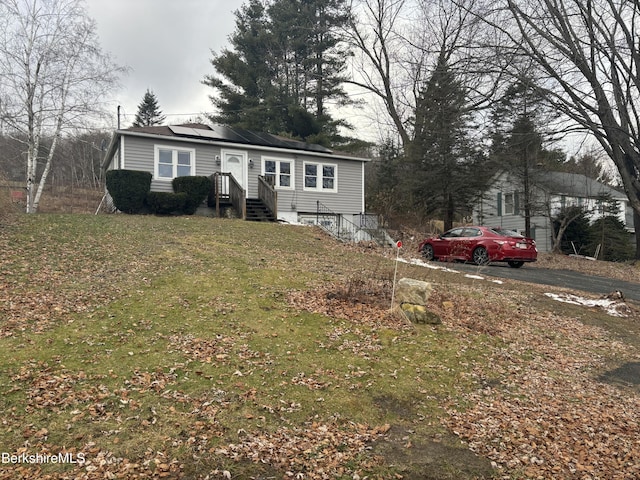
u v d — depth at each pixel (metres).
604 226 29.59
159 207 18.05
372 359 6.21
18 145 26.20
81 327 6.34
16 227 12.05
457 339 7.26
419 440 4.41
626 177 10.75
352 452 4.12
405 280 8.49
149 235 12.77
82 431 4.04
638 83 9.41
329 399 5.03
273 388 5.14
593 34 9.70
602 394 5.91
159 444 3.94
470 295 10.05
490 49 10.82
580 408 5.42
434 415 4.92
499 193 35.25
